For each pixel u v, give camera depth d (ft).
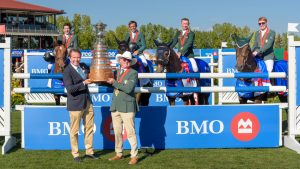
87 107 21.11
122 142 21.89
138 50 30.50
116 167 19.45
